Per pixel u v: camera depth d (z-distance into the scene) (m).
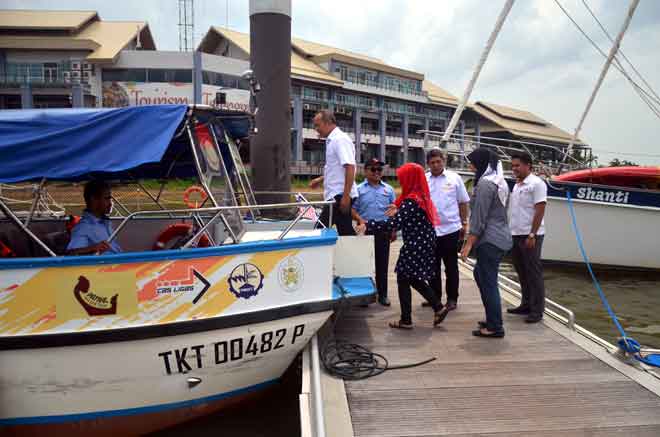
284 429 4.46
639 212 11.16
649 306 8.80
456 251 5.84
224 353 4.00
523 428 3.53
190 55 35.78
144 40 45.69
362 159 51.09
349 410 3.74
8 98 35.84
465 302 6.55
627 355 4.57
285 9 7.96
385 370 4.40
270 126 7.99
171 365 3.87
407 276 5.23
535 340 5.15
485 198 4.90
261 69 7.95
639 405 3.85
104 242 4.04
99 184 4.27
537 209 5.51
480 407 3.81
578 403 3.87
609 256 11.41
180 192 5.93
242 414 4.68
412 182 5.17
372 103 50.41
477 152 5.17
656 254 11.30
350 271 5.01
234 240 4.18
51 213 5.86
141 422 4.06
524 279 6.03
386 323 5.63
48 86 34.75
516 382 4.21
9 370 3.60
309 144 47.38
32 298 3.53
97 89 35.72
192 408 4.18
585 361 4.64
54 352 3.61
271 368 4.37
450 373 4.36
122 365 3.75
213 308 3.85
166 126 3.79
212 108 4.16
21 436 3.84
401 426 3.54
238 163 5.55
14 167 3.53
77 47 35.19
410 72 52.47
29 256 4.54
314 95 45.41
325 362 4.46
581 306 8.79
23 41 34.62
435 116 56.47
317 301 4.23
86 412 3.86
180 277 3.75
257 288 3.98
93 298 3.61
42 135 3.60
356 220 5.80
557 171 14.17
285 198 8.04
